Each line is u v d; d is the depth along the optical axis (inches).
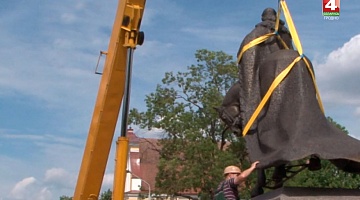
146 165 2450.8
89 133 523.5
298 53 349.7
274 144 330.0
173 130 1551.4
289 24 368.8
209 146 1481.3
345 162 325.4
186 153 1498.5
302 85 340.2
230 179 321.4
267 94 344.8
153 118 1583.4
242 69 367.2
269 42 370.3
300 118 329.7
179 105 1576.0
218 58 1595.7
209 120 1547.7
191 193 1790.1
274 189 347.9
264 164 323.3
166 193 1508.4
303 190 310.0
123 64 506.9
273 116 340.5
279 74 343.3
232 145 1524.4
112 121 512.1
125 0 499.8
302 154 307.0
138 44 498.9
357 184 1081.4
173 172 1504.7
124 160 470.0
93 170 517.0
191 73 1598.2
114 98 510.6
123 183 469.4
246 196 1139.9
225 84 1603.1
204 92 1582.2
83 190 519.5
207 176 1481.3
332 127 333.7
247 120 354.6
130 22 497.7
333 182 1078.4
